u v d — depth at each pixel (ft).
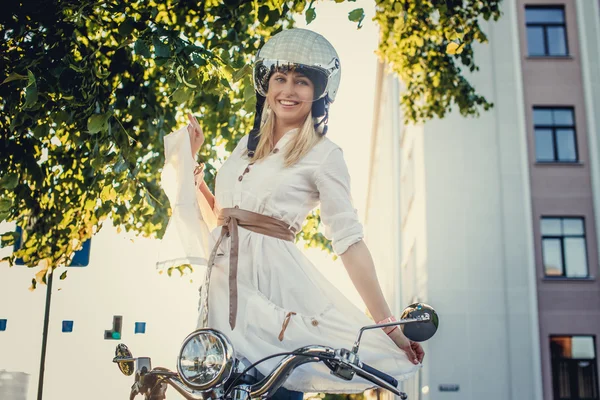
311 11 14.33
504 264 63.52
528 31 68.39
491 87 66.39
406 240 81.97
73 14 14.78
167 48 13.71
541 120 66.69
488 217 64.34
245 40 19.21
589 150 65.72
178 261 6.95
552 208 64.95
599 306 63.21
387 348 6.98
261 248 7.19
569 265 64.23
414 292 73.61
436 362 62.18
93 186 17.30
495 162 65.16
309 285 7.12
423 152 65.51
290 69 7.52
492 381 61.67
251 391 6.18
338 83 7.79
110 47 16.85
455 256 63.72
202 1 18.51
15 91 13.74
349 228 7.32
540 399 61.05
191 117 8.19
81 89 14.02
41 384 10.25
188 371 5.71
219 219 7.55
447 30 24.26
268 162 7.47
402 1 22.80
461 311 62.85
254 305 6.95
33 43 13.78
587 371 62.13
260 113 7.92
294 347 6.82
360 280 7.29
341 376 6.11
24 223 17.33
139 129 19.12
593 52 67.31
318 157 7.46
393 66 32.91
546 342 62.80
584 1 68.23
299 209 7.41
